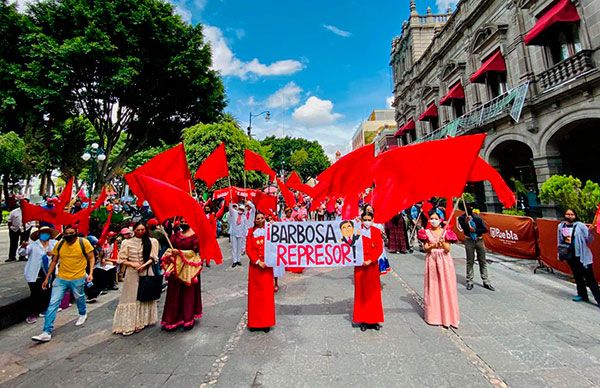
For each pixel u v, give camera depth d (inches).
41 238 204.5
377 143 1398.9
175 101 676.1
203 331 166.6
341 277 276.7
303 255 169.3
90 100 583.2
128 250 170.6
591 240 192.4
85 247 180.7
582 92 357.7
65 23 543.5
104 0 551.2
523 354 133.5
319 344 148.0
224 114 778.2
